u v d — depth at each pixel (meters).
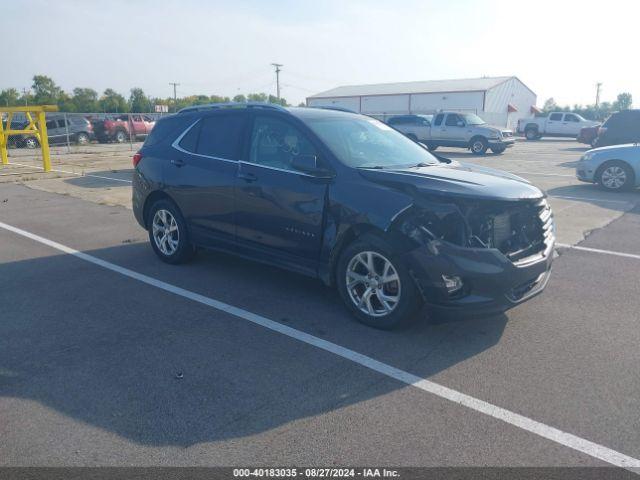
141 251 7.14
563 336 4.48
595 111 77.00
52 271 6.26
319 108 5.91
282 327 4.66
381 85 60.34
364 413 3.37
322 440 3.10
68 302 5.27
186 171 6.00
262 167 5.28
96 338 4.46
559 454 2.97
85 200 11.02
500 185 4.43
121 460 2.93
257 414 3.35
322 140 4.95
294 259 5.10
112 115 31.55
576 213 9.51
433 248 4.11
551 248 4.64
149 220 6.67
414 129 25.36
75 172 15.98
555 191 12.07
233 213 5.54
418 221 4.20
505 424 3.24
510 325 4.70
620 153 11.80
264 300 5.31
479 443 3.07
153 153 6.48
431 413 3.36
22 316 4.93
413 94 53.66
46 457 2.95
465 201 4.14
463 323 4.74
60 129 30.30
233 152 5.61
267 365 3.98
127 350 4.23
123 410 3.40
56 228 8.49
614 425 3.23
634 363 4.01
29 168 17.08
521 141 36.91
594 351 4.21
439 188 4.24
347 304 4.75
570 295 5.44
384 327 4.54
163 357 4.12
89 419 3.30
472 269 4.06
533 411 3.38
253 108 5.60
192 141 6.09
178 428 3.21
